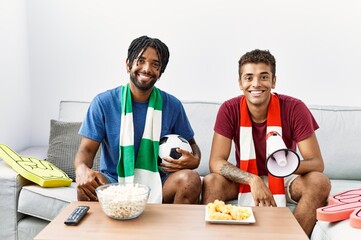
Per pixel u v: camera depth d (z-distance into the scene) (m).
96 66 2.85
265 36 2.77
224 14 2.77
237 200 2.02
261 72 1.98
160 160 1.98
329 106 2.57
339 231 1.56
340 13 2.72
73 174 2.31
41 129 2.91
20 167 2.03
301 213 1.84
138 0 2.80
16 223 2.00
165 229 1.39
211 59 2.80
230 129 2.11
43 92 2.88
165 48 2.02
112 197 1.45
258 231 1.39
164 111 2.11
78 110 2.60
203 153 2.47
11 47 2.63
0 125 2.50
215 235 1.35
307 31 2.74
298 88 2.78
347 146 2.44
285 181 2.05
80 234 1.34
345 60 2.74
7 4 2.57
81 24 2.84
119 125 2.03
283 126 2.08
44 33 2.86
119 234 1.34
